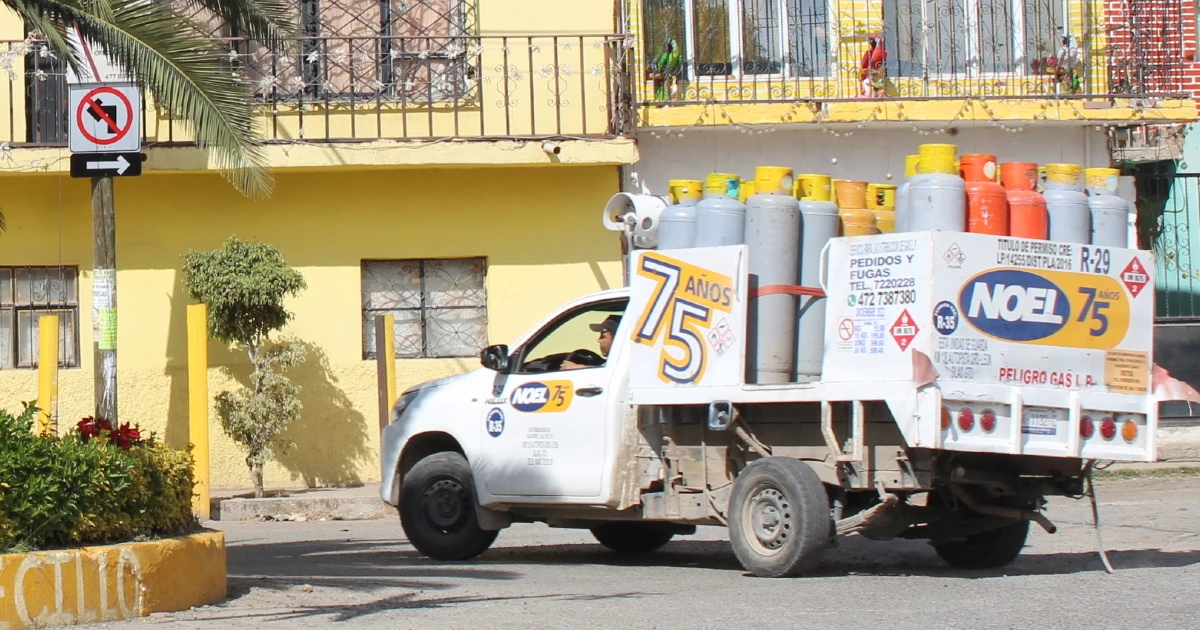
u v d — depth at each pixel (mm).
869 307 10742
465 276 20359
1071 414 10898
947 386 10367
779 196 11352
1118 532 14430
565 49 20266
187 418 19859
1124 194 20266
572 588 10922
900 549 13695
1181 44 21031
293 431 19922
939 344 10367
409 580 11445
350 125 19969
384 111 20109
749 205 11430
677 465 11961
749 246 11352
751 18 20719
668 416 11984
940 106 20062
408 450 13695
